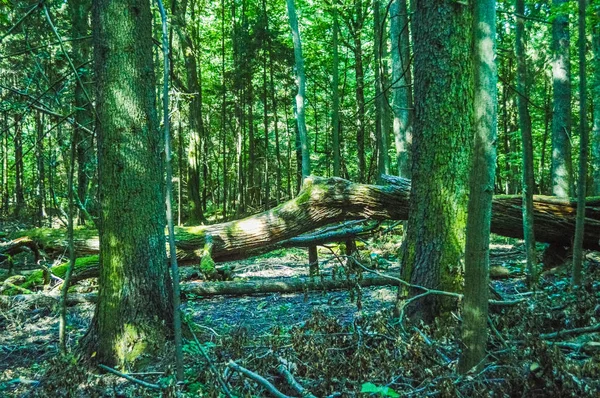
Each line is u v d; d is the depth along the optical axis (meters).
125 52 5.10
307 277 9.12
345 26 22.53
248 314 7.35
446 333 4.31
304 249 14.50
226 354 4.41
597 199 8.12
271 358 3.94
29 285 9.12
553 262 8.56
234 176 28.81
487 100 3.06
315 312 4.48
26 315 7.62
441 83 5.14
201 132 21.50
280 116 28.45
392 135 24.83
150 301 5.08
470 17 5.16
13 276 9.32
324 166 28.44
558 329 4.50
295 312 7.17
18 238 10.66
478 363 3.30
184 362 4.56
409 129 12.16
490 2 3.00
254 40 21.48
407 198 8.88
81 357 4.95
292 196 28.41
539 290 5.82
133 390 4.11
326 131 27.06
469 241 3.26
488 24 3.00
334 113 16.73
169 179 3.94
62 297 5.08
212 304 8.28
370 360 3.71
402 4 11.90
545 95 19.36
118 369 4.81
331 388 3.48
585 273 6.73
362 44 22.88
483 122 3.09
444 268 5.04
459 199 5.11
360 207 9.19
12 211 23.94
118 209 5.08
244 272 11.26
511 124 22.11
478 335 3.29
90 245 10.16
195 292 8.67
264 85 23.02
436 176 5.15
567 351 3.86
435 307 4.98
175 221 24.39
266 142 23.56
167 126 3.95
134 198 5.10
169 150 3.95
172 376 3.91
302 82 13.67
